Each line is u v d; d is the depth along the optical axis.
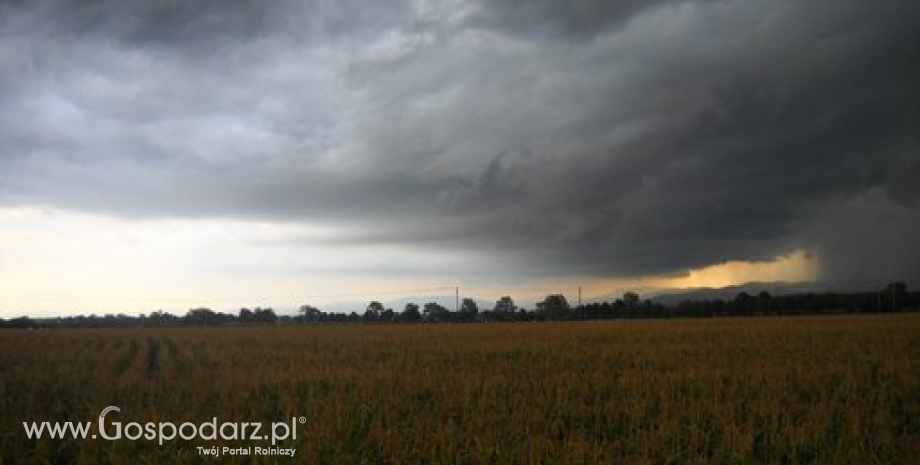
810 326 61.59
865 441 15.81
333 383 24.75
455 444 15.08
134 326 128.00
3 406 20.72
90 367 33.22
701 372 26.09
